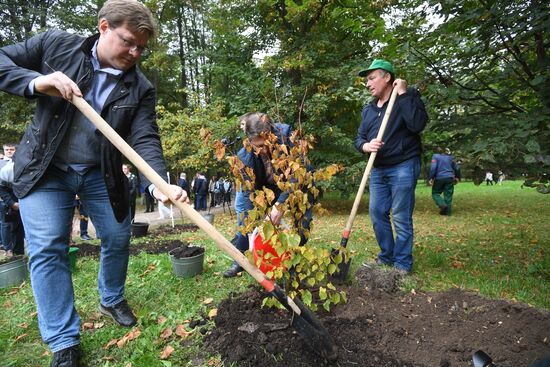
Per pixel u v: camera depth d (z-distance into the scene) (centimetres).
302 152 246
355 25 659
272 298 241
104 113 221
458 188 1945
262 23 1170
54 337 208
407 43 363
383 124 334
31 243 213
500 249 466
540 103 317
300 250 231
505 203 1087
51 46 214
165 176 230
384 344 218
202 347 227
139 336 244
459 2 333
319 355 204
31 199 215
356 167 935
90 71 214
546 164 269
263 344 218
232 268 367
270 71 1030
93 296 327
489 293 302
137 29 197
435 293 287
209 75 1255
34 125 212
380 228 376
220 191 1498
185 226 881
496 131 302
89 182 236
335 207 1149
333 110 1050
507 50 346
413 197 357
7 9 1617
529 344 210
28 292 361
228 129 940
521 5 303
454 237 576
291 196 241
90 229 981
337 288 297
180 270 366
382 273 311
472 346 213
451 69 363
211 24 1186
